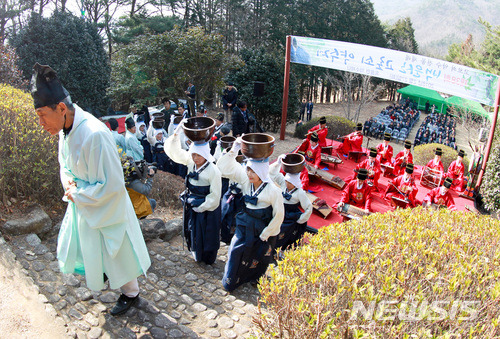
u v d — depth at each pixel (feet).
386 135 36.24
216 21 110.63
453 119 97.40
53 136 16.08
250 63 62.80
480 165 35.35
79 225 9.92
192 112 44.70
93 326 10.37
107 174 9.45
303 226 19.66
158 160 28.58
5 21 64.95
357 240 10.80
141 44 41.83
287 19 117.70
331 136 57.82
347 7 131.75
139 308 11.55
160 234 17.58
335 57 43.62
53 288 11.51
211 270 16.16
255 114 62.95
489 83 32.40
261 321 8.32
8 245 12.89
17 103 16.69
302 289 8.35
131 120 23.13
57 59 48.26
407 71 37.52
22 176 15.48
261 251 14.66
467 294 8.55
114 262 10.32
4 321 9.46
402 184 28.43
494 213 33.73
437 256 9.85
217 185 15.15
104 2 86.58
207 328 11.54
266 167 13.97
